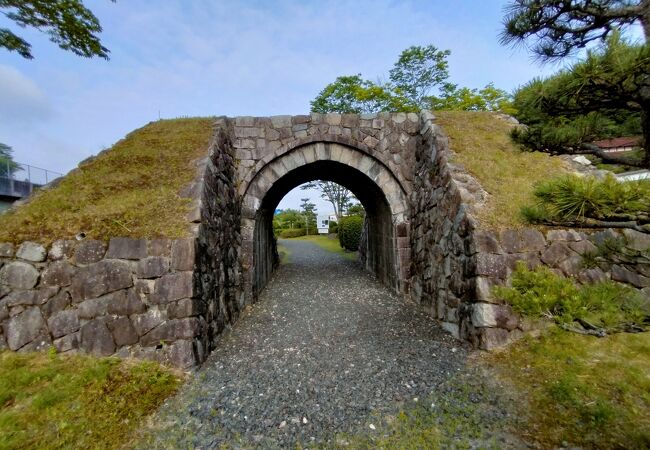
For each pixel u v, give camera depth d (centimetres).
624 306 214
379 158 788
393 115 805
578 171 650
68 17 609
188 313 425
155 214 486
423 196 711
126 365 391
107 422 309
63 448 276
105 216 468
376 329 567
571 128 215
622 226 205
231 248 669
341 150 796
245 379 402
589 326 213
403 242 787
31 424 296
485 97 1502
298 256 1662
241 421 320
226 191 679
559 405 314
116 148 687
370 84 1731
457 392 356
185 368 408
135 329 414
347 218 2025
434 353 454
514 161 657
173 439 295
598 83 184
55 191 538
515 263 463
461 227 511
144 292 424
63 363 381
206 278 488
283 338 544
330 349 489
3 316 404
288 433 303
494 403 332
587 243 487
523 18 227
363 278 1038
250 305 734
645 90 181
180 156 644
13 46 618
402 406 337
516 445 274
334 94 1883
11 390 331
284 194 1155
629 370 342
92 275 422
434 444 280
